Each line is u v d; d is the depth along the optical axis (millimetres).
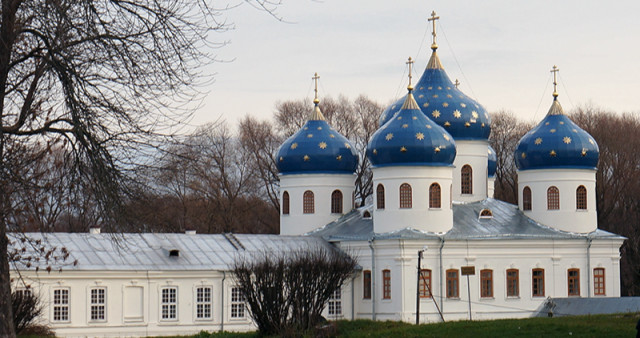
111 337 101750
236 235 118250
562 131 124812
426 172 115000
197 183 146375
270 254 99688
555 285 119500
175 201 151000
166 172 50594
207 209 157750
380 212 116438
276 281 83750
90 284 101188
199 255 110688
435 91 128250
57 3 45875
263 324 84375
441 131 116562
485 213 122562
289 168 129500
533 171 125312
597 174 164625
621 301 110375
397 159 115125
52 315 98688
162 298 105250
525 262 118312
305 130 130500
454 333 73875
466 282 114938
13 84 49062
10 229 48844
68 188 48969
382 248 113500
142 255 107375
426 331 75562
